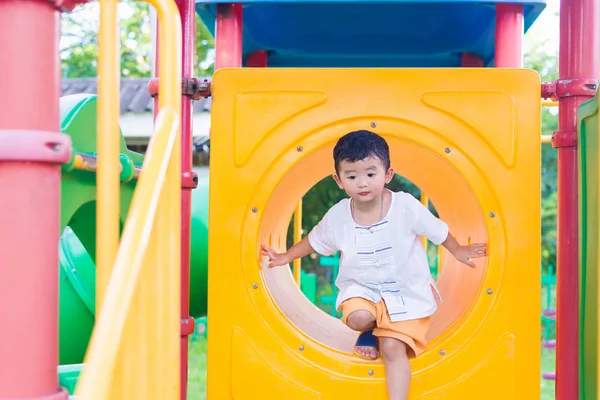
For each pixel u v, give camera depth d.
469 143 2.78
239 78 2.83
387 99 2.81
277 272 3.51
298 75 2.82
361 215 2.88
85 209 3.19
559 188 2.94
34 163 1.47
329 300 7.95
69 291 4.01
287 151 2.83
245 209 2.83
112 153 1.70
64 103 2.85
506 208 2.77
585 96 2.88
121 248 1.40
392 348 2.73
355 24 3.79
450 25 3.78
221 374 2.81
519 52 3.25
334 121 2.81
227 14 3.25
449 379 2.74
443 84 2.80
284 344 2.80
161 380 1.74
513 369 2.74
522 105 2.78
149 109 11.60
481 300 2.78
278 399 2.78
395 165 3.45
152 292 1.72
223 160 2.83
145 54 16.52
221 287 2.82
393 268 2.83
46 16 1.52
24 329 1.45
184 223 3.16
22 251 1.45
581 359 2.67
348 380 2.76
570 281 2.89
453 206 3.32
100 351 1.17
